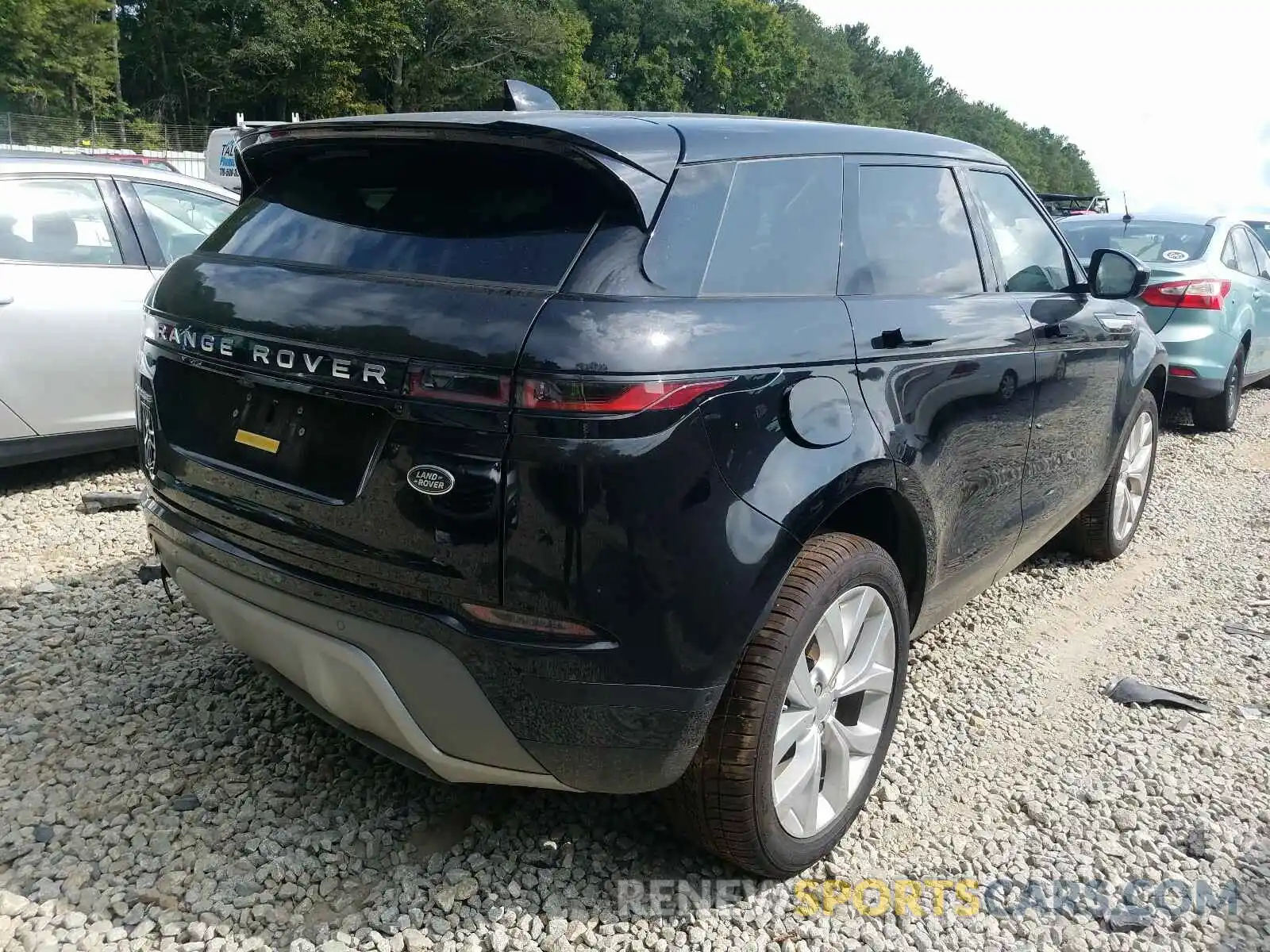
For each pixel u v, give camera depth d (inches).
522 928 95.9
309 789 114.7
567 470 79.9
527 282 85.1
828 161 111.4
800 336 96.6
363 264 93.9
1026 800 121.1
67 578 167.2
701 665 87.0
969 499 126.1
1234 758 132.5
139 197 223.3
